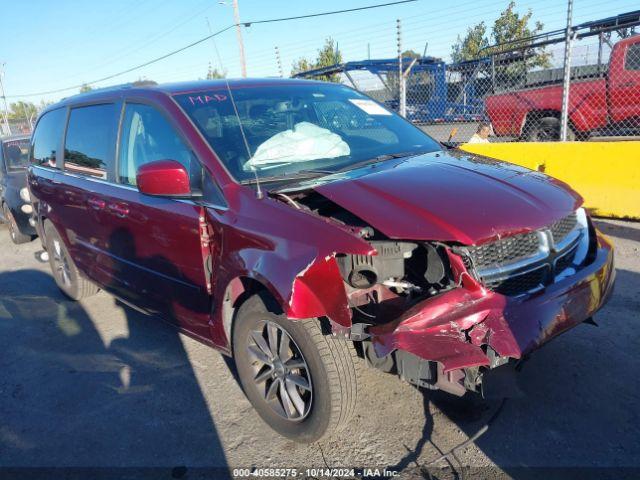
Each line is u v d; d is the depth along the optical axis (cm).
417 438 295
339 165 340
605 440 281
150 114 369
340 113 404
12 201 792
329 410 270
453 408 317
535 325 254
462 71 1606
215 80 401
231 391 360
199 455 299
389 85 1717
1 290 619
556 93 1011
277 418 303
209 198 315
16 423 345
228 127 344
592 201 672
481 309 250
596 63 1120
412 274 283
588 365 347
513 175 313
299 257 256
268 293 285
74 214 462
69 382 390
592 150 664
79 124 463
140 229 368
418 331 245
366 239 269
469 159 350
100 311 522
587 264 301
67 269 544
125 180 391
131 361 414
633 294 446
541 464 268
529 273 271
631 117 941
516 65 1570
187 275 338
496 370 256
